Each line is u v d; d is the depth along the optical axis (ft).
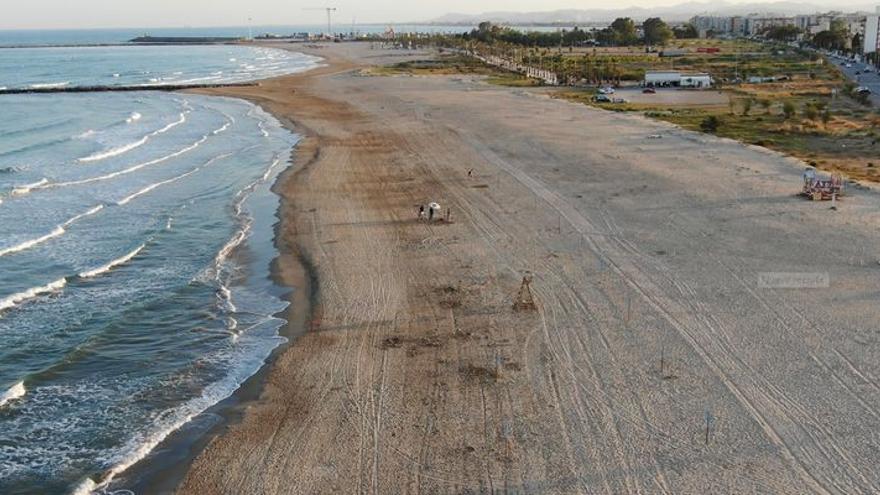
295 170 152.87
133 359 73.05
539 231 106.52
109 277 94.84
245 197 133.18
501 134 185.47
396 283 89.04
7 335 77.92
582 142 172.35
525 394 63.16
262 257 101.35
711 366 66.85
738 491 50.31
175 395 66.18
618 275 88.74
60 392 66.95
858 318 75.46
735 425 57.77
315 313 81.66
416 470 53.67
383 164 155.33
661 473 52.39
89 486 53.57
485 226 109.81
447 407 61.67
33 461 56.85
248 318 81.92
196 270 96.99
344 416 61.11
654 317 77.05
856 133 187.62
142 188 140.26
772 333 72.84
